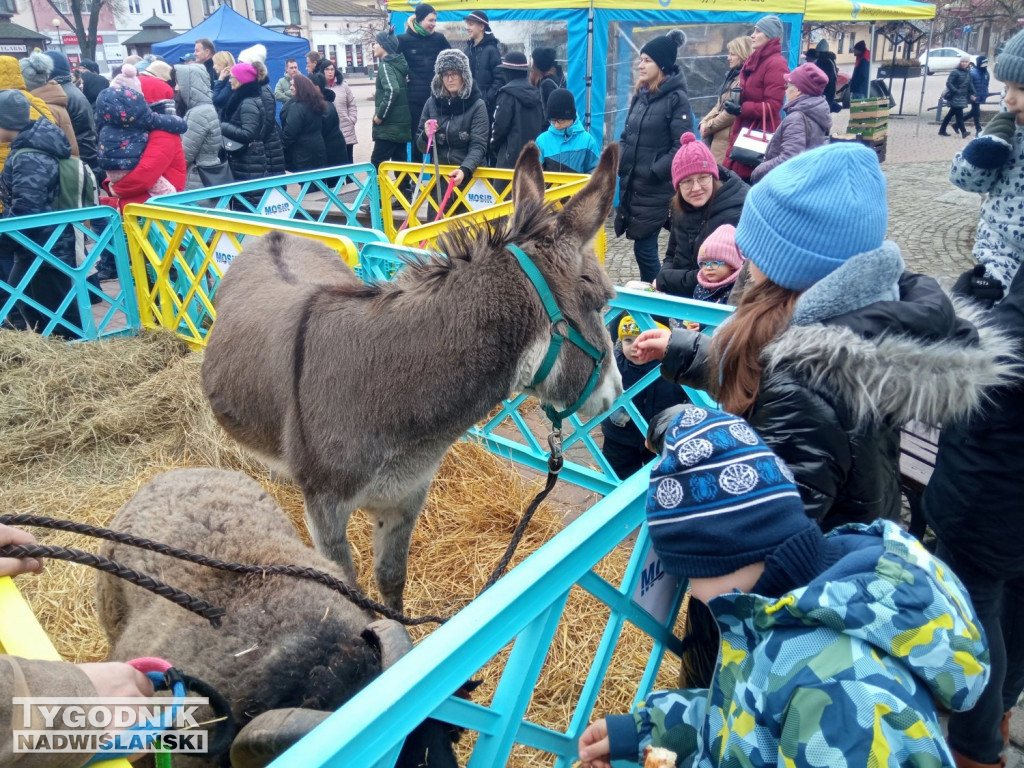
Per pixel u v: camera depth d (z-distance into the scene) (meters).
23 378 4.82
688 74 10.62
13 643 1.29
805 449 1.47
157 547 1.67
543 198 2.59
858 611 1.05
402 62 8.35
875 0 14.27
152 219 5.40
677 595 1.89
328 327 2.59
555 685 2.79
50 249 5.47
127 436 4.49
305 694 1.62
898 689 1.02
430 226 4.48
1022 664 2.30
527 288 2.35
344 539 2.63
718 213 4.13
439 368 2.38
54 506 3.92
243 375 2.95
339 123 10.82
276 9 52.09
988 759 2.25
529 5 9.17
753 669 1.12
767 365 1.56
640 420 3.59
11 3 41.53
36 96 6.70
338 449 2.50
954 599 1.10
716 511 1.13
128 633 1.98
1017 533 1.99
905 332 1.52
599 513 1.43
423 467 2.56
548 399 2.51
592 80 9.27
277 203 6.86
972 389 1.47
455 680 1.11
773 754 1.09
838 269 1.54
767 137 6.59
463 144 7.06
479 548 3.63
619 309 3.35
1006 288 3.11
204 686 1.46
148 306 5.78
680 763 1.38
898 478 1.68
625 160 6.40
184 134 8.19
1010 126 3.27
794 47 11.35
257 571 1.75
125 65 7.07
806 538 1.13
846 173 1.57
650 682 1.92
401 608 3.01
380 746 1.00
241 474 2.58
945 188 11.52
